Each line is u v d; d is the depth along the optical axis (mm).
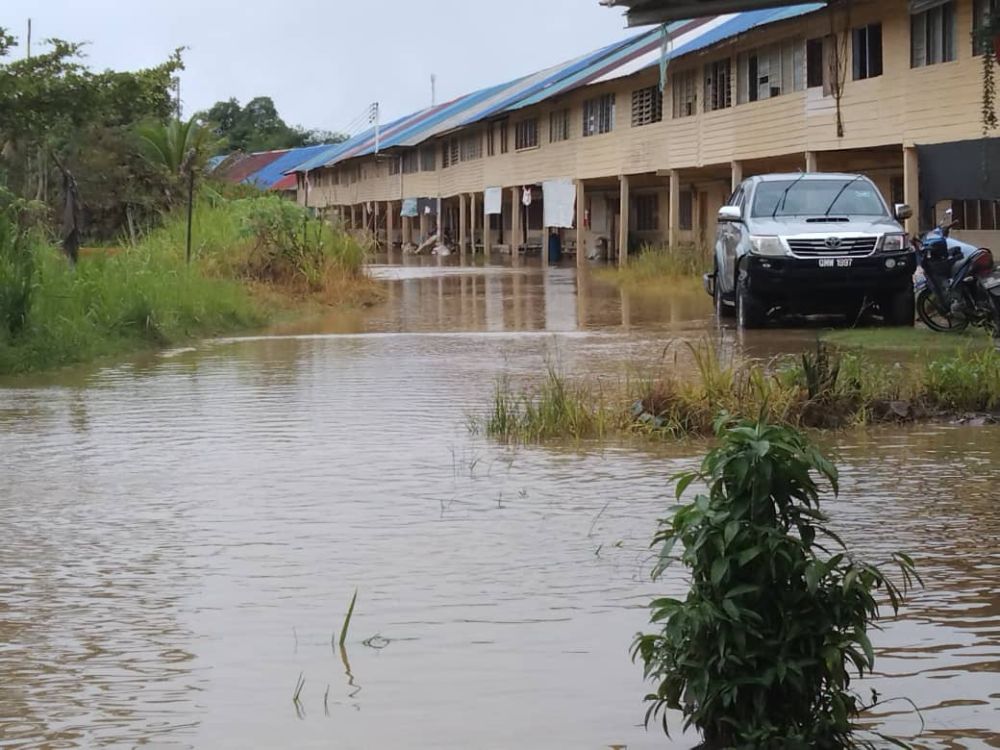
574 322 21125
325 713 4641
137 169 44625
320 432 10492
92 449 9844
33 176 44219
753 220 18922
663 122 36531
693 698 4145
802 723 4164
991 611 5680
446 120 63594
